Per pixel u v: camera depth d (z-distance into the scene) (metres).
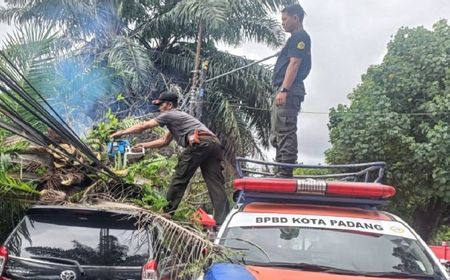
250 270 4.74
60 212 5.43
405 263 5.05
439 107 15.84
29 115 5.80
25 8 15.74
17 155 5.88
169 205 6.41
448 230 23.94
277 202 5.83
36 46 7.52
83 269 5.18
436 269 5.03
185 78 17.38
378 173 6.70
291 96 7.32
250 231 5.35
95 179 6.00
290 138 7.32
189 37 17.91
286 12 7.42
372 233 5.34
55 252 5.25
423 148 15.64
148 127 6.89
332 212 5.65
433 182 16.03
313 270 4.92
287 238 5.27
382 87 16.84
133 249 5.32
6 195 5.49
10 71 7.01
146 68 14.89
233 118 16.75
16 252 5.23
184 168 6.70
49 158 5.98
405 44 16.83
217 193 6.93
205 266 4.86
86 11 15.65
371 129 16.36
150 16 17.70
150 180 6.63
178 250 5.17
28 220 5.42
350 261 5.05
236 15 17.42
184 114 6.96
